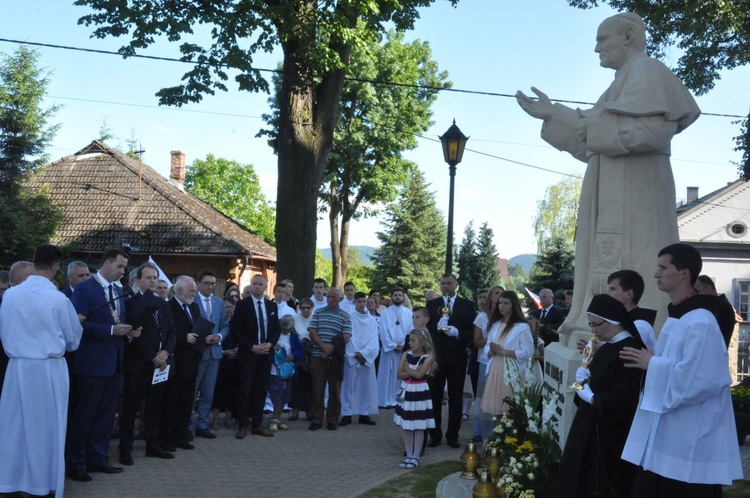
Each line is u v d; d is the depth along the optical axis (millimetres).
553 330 10102
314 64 17047
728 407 4312
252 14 16828
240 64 16922
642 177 6266
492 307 9492
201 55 17094
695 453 4219
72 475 7508
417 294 49250
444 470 8289
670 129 6082
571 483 5000
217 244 27984
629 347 4594
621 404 4871
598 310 5023
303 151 17406
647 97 6000
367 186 35656
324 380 11266
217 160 64062
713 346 4211
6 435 6438
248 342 10188
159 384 8711
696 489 4270
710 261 37656
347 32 17250
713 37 16484
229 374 10820
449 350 9867
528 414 6812
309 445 9820
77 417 7543
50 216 28203
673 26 16266
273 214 64562
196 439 9953
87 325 7590
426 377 8633
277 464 8547
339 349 11203
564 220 49219
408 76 34969
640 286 5348
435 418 10008
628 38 6504
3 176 28141
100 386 7621
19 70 28906
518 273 103438
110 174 31734
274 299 12281
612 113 6129
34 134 28922
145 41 16625
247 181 64250
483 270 56094
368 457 9117
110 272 7859
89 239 28750
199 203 34750
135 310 8172
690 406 4250
